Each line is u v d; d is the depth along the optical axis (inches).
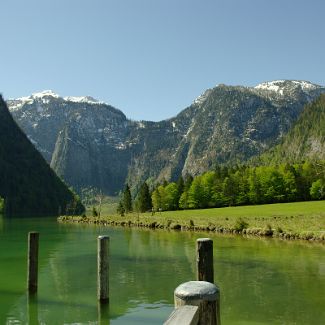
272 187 5708.7
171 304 840.9
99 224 4097.0
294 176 5807.1
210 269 408.5
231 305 826.8
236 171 6658.5
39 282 1055.6
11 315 772.0
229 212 4532.5
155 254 1616.6
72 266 1311.5
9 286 1002.7
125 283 1047.0
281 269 1227.9
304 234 2148.1
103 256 839.7
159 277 1127.0
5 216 6456.7
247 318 740.7
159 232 2886.3
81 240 2261.3
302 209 4271.7
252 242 2034.9
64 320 740.7
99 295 839.1
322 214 3430.1
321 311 778.8
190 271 1219.2
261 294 916.0
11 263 1370.6
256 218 3400.6
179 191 6235.2
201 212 4862.2
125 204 6560.0
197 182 5979.3
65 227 3607.3
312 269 1220.5
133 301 863.7
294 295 902.4
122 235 2628.0
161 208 6225.4
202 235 2534.5
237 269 1236.5
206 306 149.3
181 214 4662.9
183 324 125.3
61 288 984.9
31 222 4537.4
